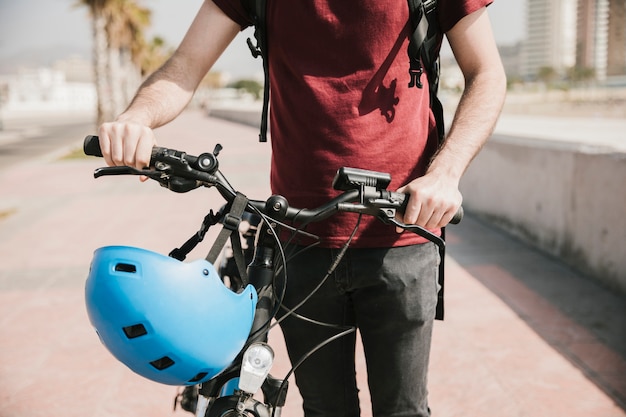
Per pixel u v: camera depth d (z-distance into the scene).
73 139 24.25
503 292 4.34
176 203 8.05
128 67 36.53
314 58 1.44
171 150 1.18
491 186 6.43
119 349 1.03
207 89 97.25
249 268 1.38
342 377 1.63
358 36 1.41
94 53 20.27
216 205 7.85
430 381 3.12
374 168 1.46
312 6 1.41
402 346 1.53
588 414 2.78
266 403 1.51
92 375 3.30
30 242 6.13
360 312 1.55
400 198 1.20
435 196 1.19
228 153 13.95
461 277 4.68
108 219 7.17
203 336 1.04
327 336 1.58
